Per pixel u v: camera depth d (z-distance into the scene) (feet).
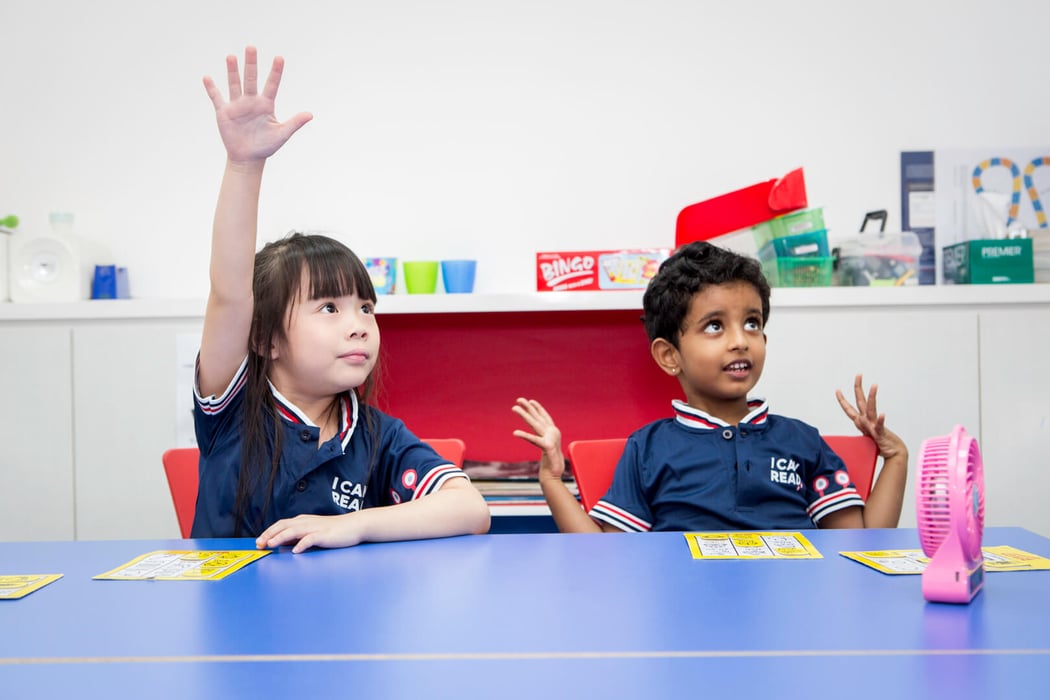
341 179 7.13
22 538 6.15
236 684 1.63
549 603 2.15
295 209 7.13
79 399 6.15
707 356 4.38
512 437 6.96
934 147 6.95
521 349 6.98
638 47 7.07
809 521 4.17
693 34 7.05
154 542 3.00
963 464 2.15
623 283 6.31
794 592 2.21
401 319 6.84
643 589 2.27
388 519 3.01
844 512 4.20
